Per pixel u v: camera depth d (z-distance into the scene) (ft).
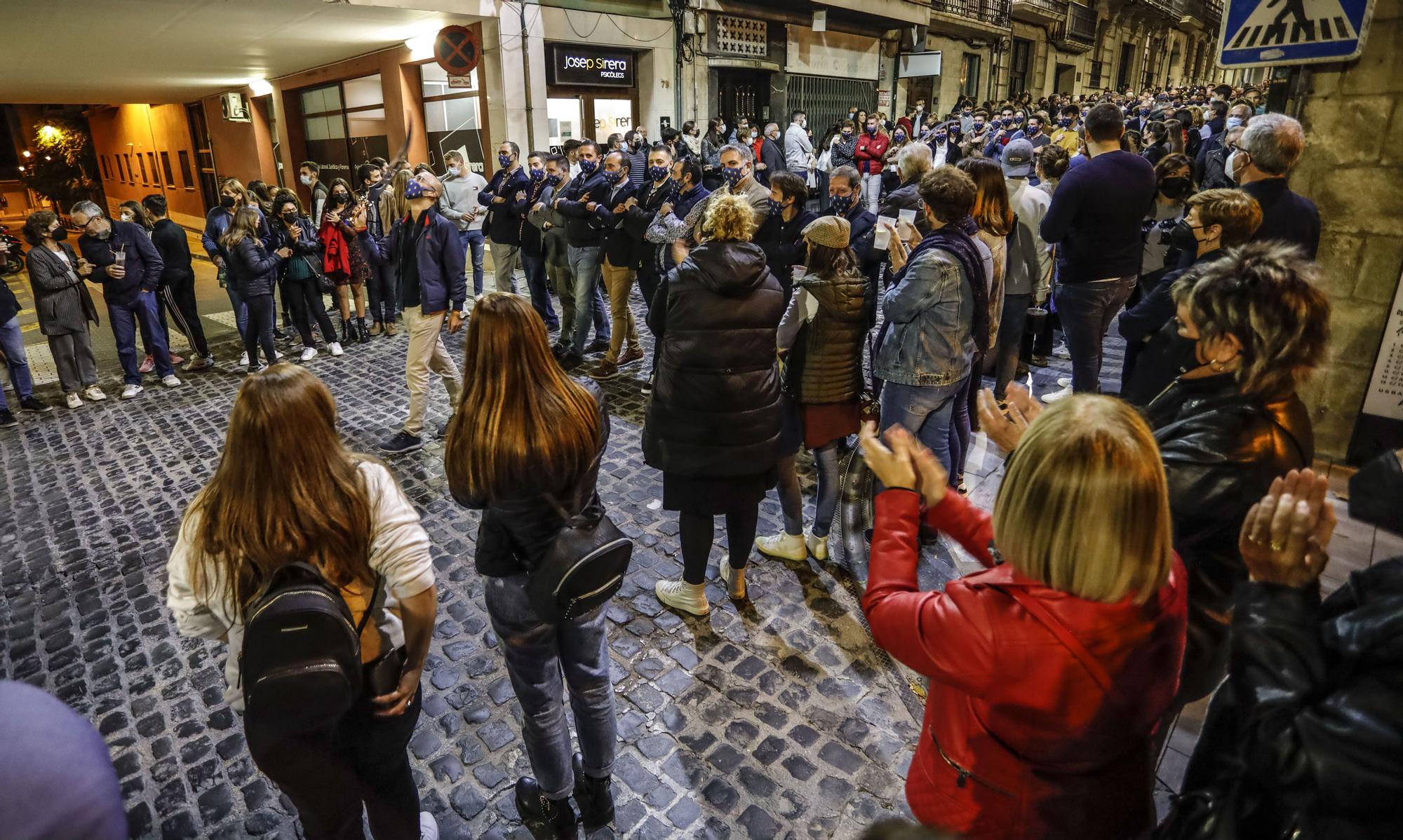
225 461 4.96
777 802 7.85
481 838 7.57
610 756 7.42
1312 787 2.93
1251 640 3.41
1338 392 12.69
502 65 33.71
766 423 9.18
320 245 23.76
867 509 11.27
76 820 2.69
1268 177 10.61
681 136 33.99
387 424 18.52
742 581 10.82
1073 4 81.61
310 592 4.83
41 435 18.80
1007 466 3.83
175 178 72.33
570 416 5.93
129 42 34.37
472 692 9.57
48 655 10.63
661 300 9.09
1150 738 4.13
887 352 10.82
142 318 21.90
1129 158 12.73
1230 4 12.44
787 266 15.72
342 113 45.75
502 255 25.30
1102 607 3.53
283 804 8.13
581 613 6.16
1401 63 11.21
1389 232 11.75
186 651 10.61
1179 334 5.93
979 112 50.93
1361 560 9.02
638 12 40.01
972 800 4.06
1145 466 3.38
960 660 3.73
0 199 87.92
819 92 54.39
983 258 10.38
